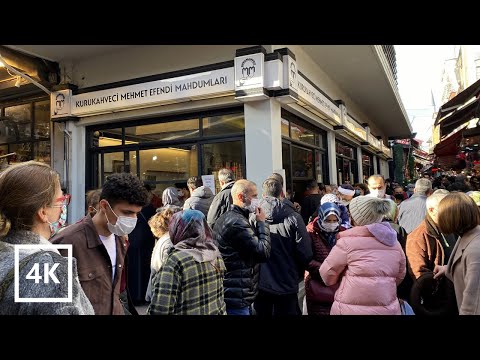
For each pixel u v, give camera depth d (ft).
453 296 8.78
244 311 9.30
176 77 19.54
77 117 22.95
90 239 6.56
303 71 23.58
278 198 11.30
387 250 7.93
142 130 22.18
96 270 6.49
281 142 19.38
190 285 6.69
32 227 4.73
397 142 74.02
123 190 6.61
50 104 24.00
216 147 19.99
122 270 7.31
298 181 23.36
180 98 19.38
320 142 28.40
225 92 18.35
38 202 4.68
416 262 9.86
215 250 7.29
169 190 15.19
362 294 7.74
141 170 22.09
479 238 7.48
